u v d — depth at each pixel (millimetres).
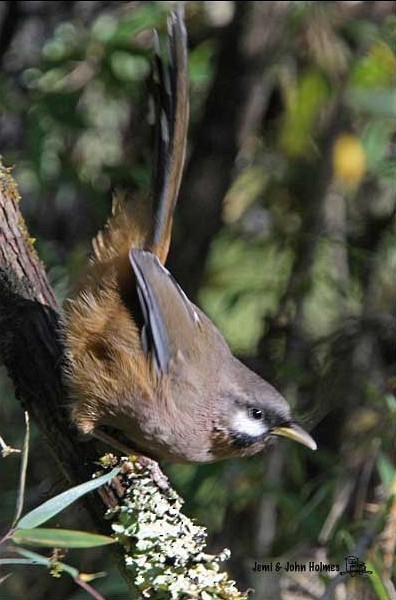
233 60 12461
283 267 12297
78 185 11953
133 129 12648
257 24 12305
